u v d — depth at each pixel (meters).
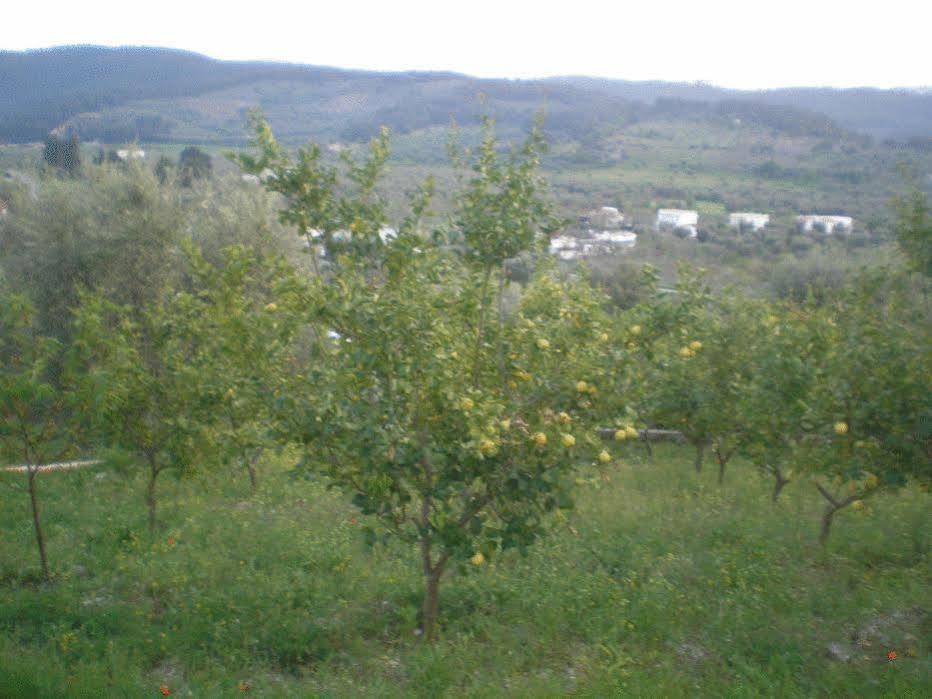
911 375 6.64
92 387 6.93
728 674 5.61
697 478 12.45
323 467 5.98
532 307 6.23
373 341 5.36
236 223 17.16
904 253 7.19
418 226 5.85
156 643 6.02
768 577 7.34
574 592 6.91
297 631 6.14
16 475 11.44
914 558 8.14
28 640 6.14
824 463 7.34
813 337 9.12
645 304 6.54
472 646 5.96
